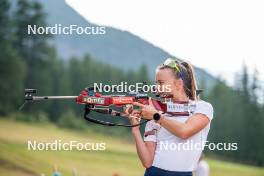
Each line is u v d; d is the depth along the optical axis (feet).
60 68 311.68
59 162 187.62
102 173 188.55
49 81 304.30
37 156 189.37
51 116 289.12
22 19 279.90
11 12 278.26
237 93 293.02
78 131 263.70
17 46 291.58
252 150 272.92
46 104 294.46
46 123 275.80
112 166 195.11
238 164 249.34
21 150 198.29
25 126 258.57
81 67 318.86
